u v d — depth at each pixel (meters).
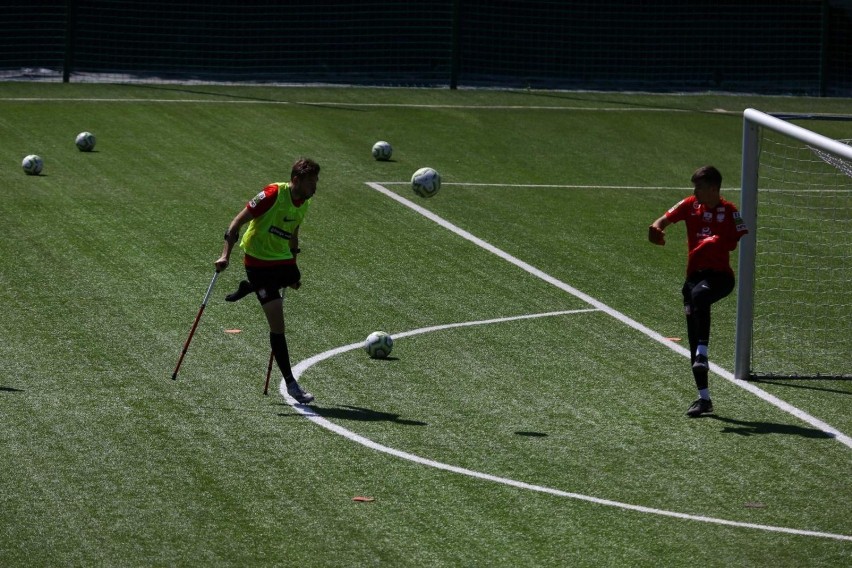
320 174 42.22
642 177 45.16
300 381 22.58
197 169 42.12
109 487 17.17
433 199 39.50
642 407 21.72
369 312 27.48
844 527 16.47
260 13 66.62
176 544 15.33
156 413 20.45
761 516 16.81
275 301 21.17
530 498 17.25
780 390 23.08
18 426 19.59
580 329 26.80
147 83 58.00
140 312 26.66
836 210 40.94
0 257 30.55
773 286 31.62
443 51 67.56
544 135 50.91
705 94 62.75
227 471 17.94
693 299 21.39
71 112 49.69
